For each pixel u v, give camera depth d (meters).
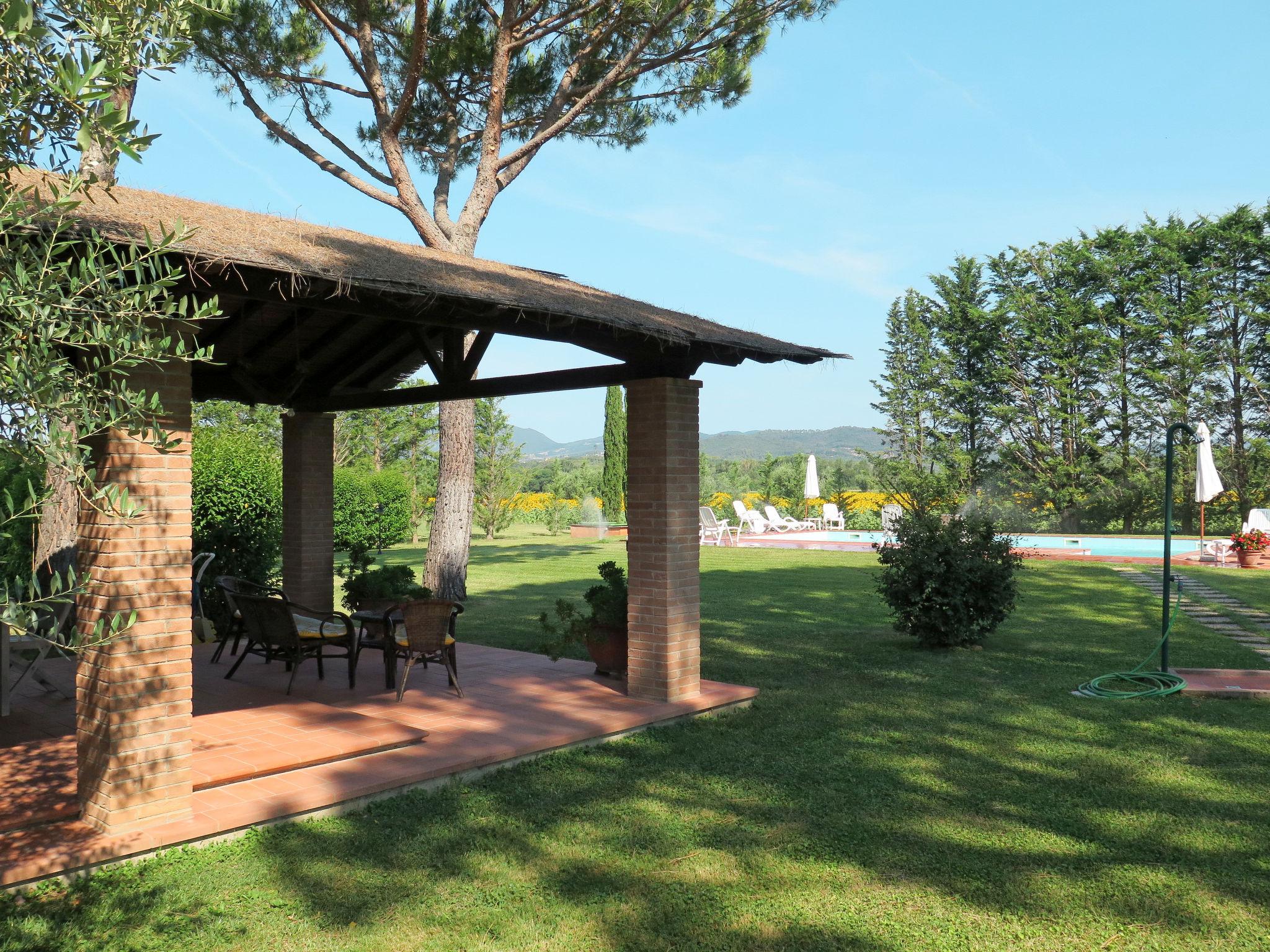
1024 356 34.72
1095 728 7.09
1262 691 8.04
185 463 4.68
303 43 15.02
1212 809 5.32
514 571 19.47
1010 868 4.50
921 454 36.62
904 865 4.53
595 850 4.70
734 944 3.75
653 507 7.50
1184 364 31.53
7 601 2.65
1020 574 18.83
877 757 6.34
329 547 10.54
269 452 13.44
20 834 4.43
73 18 2.93
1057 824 5.08
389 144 14.16
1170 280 32.53
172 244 3.20
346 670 8.80
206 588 11.25
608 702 7.46
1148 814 5.24
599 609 8.46
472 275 6.57
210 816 4.70
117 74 2.79
